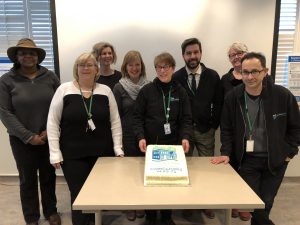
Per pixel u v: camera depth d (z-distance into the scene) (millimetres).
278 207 2939
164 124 2158
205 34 3145
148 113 2201
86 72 2033
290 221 2684
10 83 2291
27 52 2266
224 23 3129
